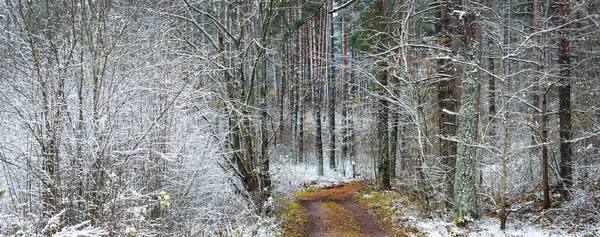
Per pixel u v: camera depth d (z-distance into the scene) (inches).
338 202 668.7
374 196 655.8
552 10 521.3
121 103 298.0
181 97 354.6
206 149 389.7
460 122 449.7
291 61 1069.8
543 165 493.4
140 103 331.0
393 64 528.4
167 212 327.3
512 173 596.1
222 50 502.0
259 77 536.7
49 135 261.6
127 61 330.3
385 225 489.4
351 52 1059.3
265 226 425.7
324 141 1226.0
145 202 301.9
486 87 651.5
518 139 698.8
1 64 285.7
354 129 956.0
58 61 273.9
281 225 465.7
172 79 370.6
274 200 539.2
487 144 481.1
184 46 497.4
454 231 419.8
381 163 705.6
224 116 461.4
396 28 595.8
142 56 347.9
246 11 531.5
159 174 324.8
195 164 379.6
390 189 698.8
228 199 438.3
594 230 410.9
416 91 516.4
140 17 357.4
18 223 220.7
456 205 454.9
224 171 459.8
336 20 1208.8
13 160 261.4
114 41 313.6
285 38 565.0
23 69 280.4
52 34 285.1
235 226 393.7
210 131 427.2
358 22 786.8
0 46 289.6
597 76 574.2
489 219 466.0
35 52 267.4
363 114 853.2
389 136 718.5
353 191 785.6
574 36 481.1
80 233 197.8
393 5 660.1
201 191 389.4
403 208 534.6
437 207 512.4
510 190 565.9
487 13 502.0
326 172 1059.3
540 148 555.5
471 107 442.9
